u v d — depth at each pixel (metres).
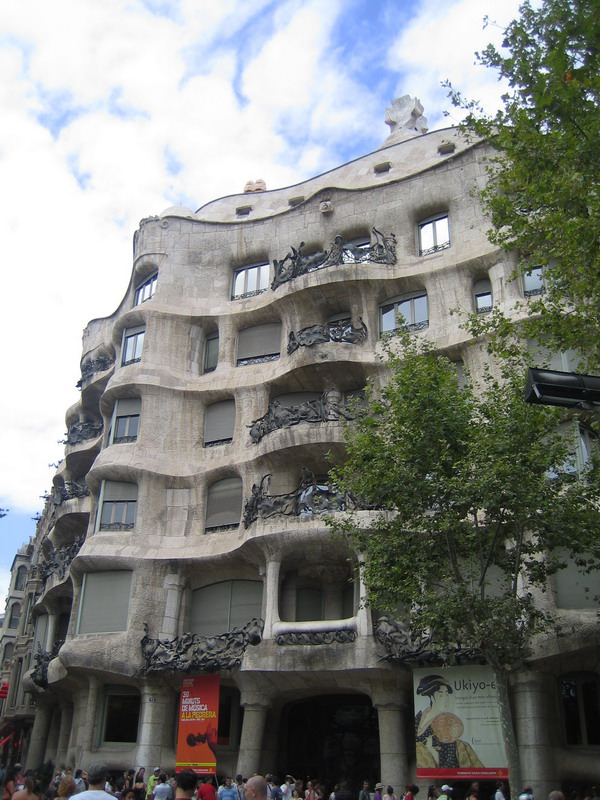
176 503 32.22
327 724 30.03
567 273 19.81
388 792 20.48
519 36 19.23
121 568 30.91
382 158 38.28
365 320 32.00
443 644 19.34
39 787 10.95
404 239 33.12
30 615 48.84
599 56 17.28
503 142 20.64
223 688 30.02
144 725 28.58
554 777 22.78
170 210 39.47
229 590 30.47
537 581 21.95
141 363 34.53
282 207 39.56
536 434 19.92
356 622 25.67
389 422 21.70
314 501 27.67
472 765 22.80
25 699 45.59
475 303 30.44
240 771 26.28
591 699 23.92
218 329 35.47
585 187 17.25
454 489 19.55
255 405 32.75
